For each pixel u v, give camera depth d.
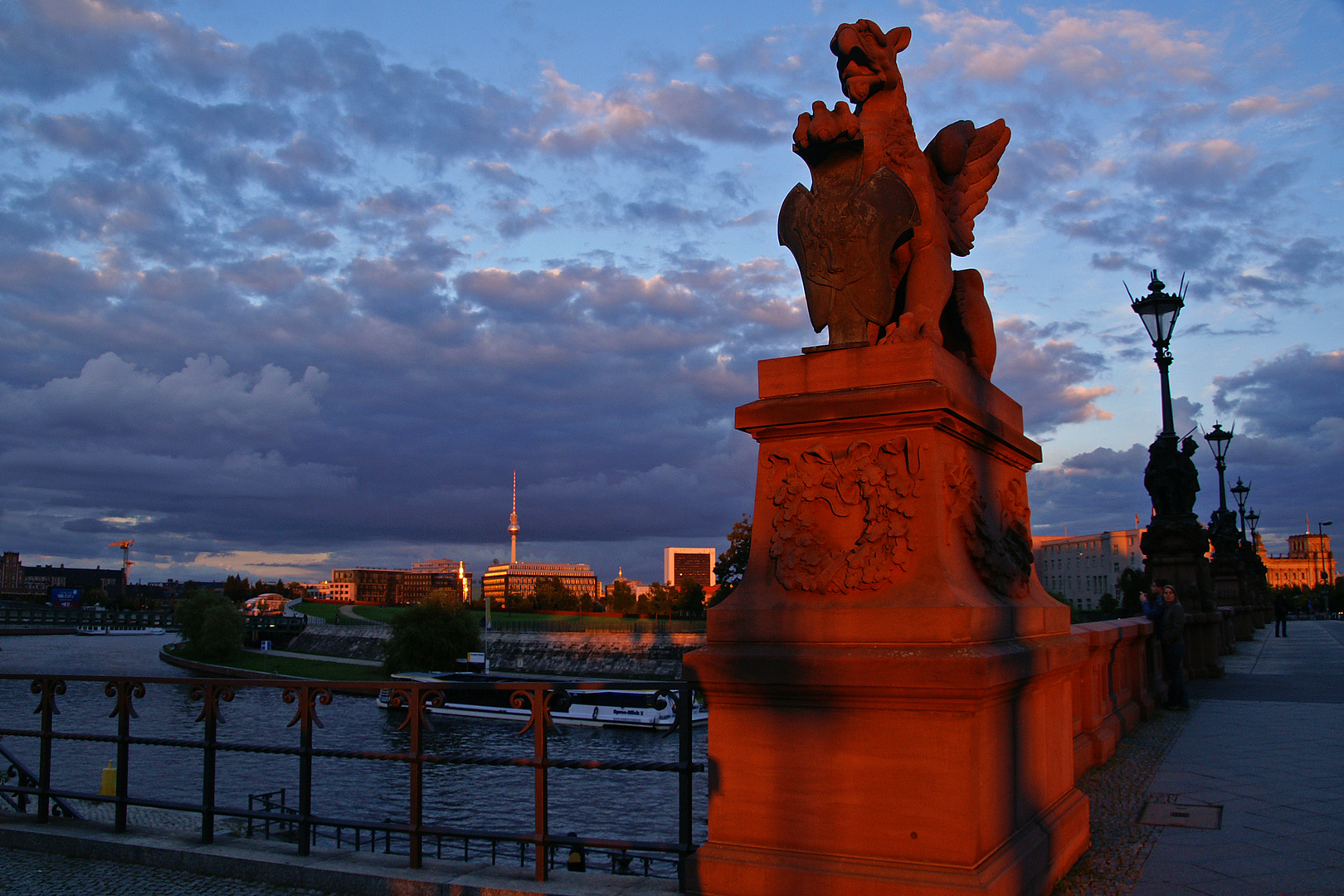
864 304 4.77
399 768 37.84
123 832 6.17
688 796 4.64
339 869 5.25
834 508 4.50
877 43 5.20
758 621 4.47
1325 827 6.14
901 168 5.22
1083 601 151.12
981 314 5.88
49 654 136.50
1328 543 168.12
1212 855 5.48
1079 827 5.44
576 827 26.88
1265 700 13.88
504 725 48.56
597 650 87.06
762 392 4.84
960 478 4.58
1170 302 18.09
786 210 5.09
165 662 118.06
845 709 4.16
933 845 3.93
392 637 84.38
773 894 4.15
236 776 36.34
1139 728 11.11
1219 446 34.34
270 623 139.75
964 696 3.88
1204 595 17.98
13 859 5.98
